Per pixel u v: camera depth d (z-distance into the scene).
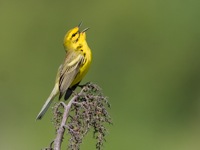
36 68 22.72
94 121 7.59
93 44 23.30
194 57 22.58
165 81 21.94
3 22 23.91
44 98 21.08
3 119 19.59
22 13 24.09
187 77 22.14
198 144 19.88
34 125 18.69
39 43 23.69
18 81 22.03
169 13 23.28
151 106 20.89
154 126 20.05
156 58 22.59
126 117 19.83
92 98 7.76
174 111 21.22
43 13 24.11
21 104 20.44
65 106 7.65
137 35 23.25
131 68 22.14
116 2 23.72
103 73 21.86
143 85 21.52
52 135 17.52
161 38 23.06
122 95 21.02
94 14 23.89
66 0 24.23
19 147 17.83
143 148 18.48
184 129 20.62
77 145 7.41
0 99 20.55
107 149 17.48
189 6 23.16
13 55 23.14
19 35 23.72
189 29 23.11
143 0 23.67
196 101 21.77
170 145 19.39
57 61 23.17
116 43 23.19
